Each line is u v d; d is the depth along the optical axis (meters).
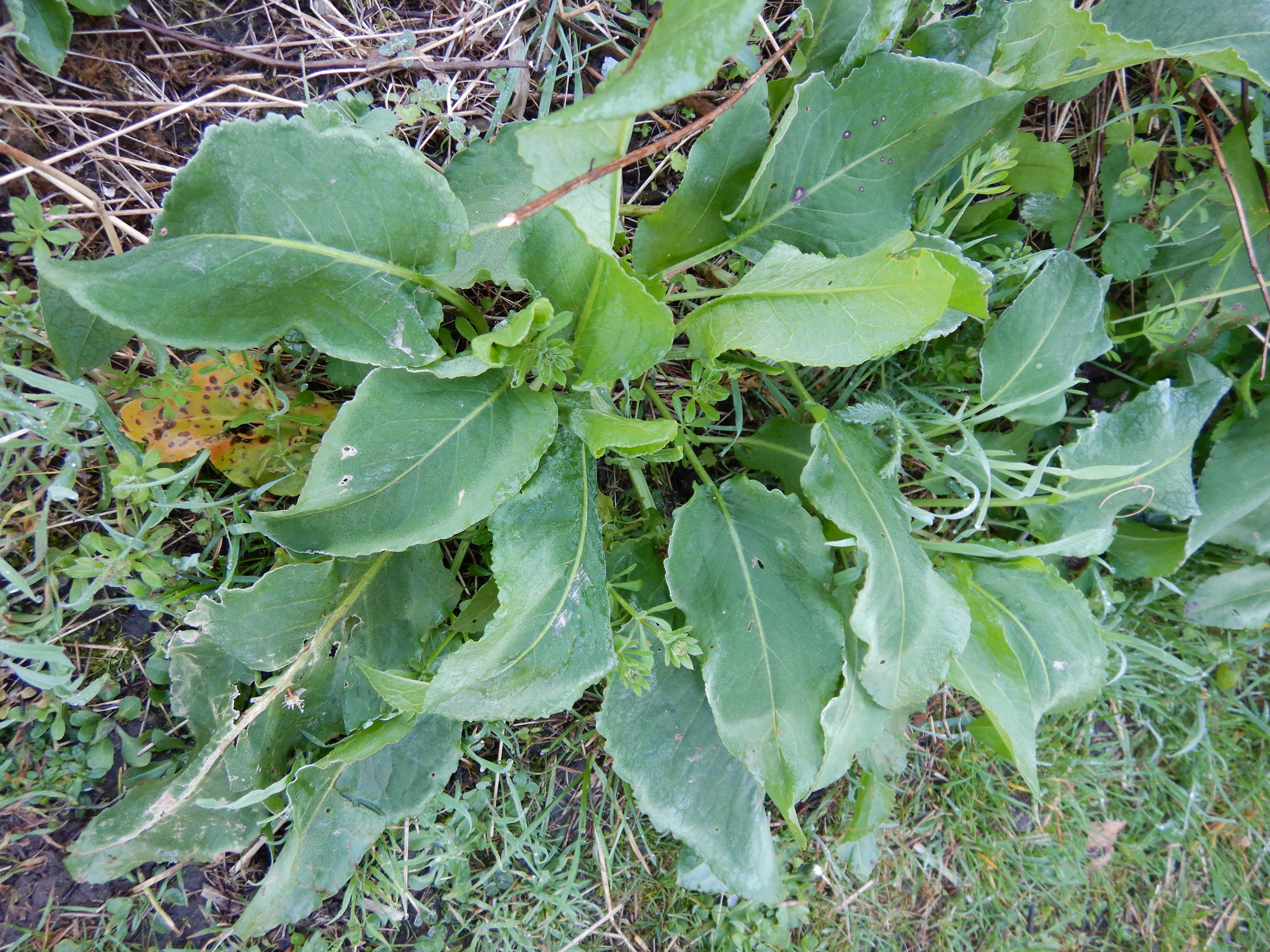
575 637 0.39
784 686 0.43
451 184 0.41
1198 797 0.65
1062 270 0.49
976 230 0.53
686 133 0.35
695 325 0.42
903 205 0.44
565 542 0.40
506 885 0.51
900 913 0.60
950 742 0.61
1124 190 0.52
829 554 0.45
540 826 0.51
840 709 0.44
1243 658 0.64
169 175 0.41
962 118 0.44
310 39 0.42
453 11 0.43
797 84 0.40
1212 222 0.53
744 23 0.26
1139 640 0.57
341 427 0.36
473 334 0.43
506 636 0.37
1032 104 0.54
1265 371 0.55
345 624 0.42
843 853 0.56
